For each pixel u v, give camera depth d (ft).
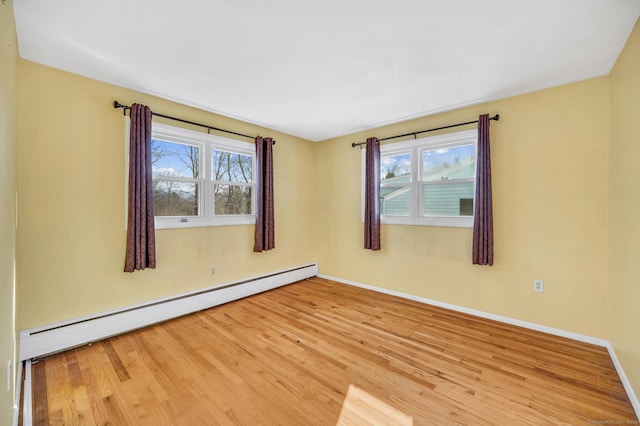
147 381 6.39
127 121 8.91
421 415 5.38
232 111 11.07
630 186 6.17
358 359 7.34
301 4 5.24
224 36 6.27
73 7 5.29
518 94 9.30
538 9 5.35
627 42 6.25
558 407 5.58
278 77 8.22
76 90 7.98
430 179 11.67
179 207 10.41
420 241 11.78
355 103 10.20
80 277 8.06
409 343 8.18
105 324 8.38
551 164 8.75
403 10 5.40
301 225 15.20
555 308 8.74
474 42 6.46
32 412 5.41
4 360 4.04
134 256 8.74
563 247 8.59
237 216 12.25
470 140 10.58
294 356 7.47
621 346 6.64
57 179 7.68
